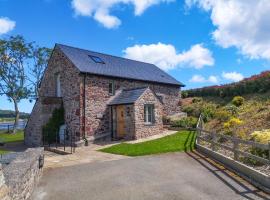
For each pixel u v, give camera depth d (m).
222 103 27.73
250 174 9.10
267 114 15.78
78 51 23.06
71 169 11.29
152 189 8.48
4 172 6.80
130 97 20.00
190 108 26.97
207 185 8.70
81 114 19.42
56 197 8.05
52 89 22.91
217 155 11.78
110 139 20.39
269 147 8.34
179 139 16.89
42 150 10.80
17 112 36.97
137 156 13.33
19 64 37.12
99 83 20.69
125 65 25.22
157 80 24.92
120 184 9.05
